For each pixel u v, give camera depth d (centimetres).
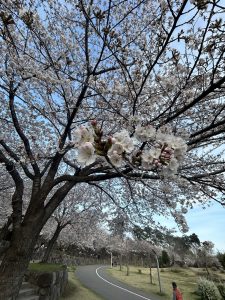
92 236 2570
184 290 2359
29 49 577
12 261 501
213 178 490
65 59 571
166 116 468
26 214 549
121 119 566
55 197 575
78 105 570
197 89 455
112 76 673
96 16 391
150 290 2189
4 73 577
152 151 194
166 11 427
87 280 2377
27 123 728
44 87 620
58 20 584
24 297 918
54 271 1205
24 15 411
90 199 1531
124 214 973
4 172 1011
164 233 995
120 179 872
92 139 178
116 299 1652
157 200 808
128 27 577
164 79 469
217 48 364
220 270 4131
